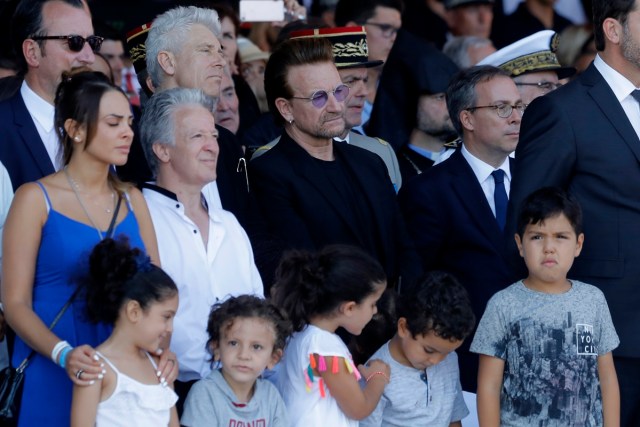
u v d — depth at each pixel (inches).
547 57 915.4
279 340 618.5
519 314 668.1
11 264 587.5
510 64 914.1
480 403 676.7
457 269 800.9
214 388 613.6
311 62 739.4
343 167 755.4
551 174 704.4
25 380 598.2
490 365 675.4
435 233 802.2
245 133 970.7
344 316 645.9
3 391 593.6
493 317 675.4
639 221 701.3
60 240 593.9
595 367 668.1
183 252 644.7
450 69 975.6
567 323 663.1
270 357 617.9
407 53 976.9
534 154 710.5
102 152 599.8
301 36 847.7
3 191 675.4
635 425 722.8
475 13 1230.9
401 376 673.6
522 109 818.2
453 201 803.4
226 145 729.6
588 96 711.7
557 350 661.3
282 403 634.8
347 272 642.2
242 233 677.9
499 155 821.9
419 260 764.0
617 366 714.2
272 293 661.9
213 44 733.3
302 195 725.9
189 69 726.5
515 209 708.0
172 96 658.2
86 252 594.6
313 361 639.1
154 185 660.7
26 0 710.5
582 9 1235.2
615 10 701.3
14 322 577.9
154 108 658.2
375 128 984.9
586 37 1158.3
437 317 645.9
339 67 844.6
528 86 912.3
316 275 644.7
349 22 1061.1
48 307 595.5
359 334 700.0
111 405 568.4
